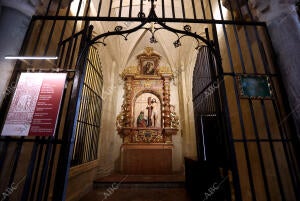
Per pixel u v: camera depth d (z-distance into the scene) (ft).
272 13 6.28
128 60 27.04
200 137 14.30
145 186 16.11
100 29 17.47
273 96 5.82
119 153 22.24
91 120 16.40
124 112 23.12
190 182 14.16
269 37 6.36
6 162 5.68
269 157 6.53
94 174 17.30
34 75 5.68
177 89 25.02
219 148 10.37
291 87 5.48
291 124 5.38
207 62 13.46
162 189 15.57
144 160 20.58
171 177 18.31
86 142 15.24
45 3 6.97
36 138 5.11
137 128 22.09
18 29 5.76
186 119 21.29
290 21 5.84
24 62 6.38
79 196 13.02
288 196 5.63
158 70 25.72
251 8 7.62
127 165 20.38
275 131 6.26
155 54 26.61
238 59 8.78
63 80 5.70
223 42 10.54
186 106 21.72
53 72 5.82
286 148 5.45
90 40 6.70
